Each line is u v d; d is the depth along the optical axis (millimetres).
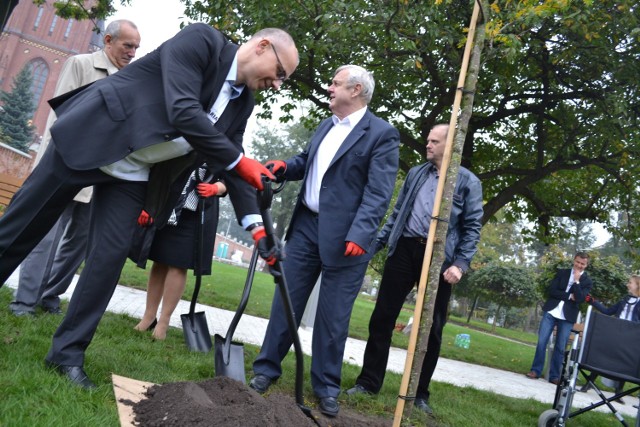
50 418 2109
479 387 6836
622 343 4797
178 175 2865
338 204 3648
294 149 43000
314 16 9656
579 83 11414
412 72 11289
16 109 53594
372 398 4176
